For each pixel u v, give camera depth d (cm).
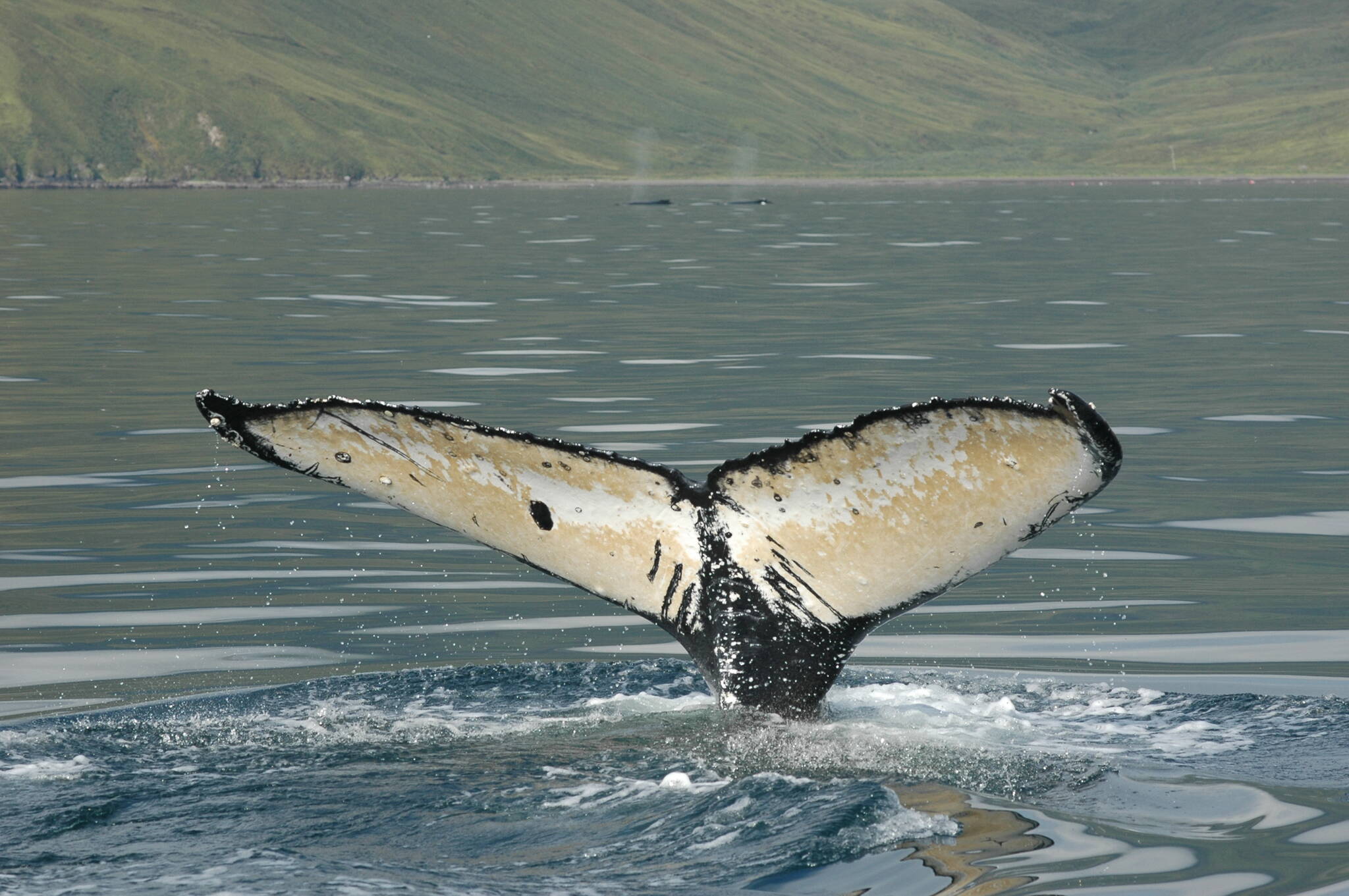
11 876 1791
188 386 6744
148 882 1761
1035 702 2561
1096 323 9100
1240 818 1998
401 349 8012
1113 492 4809
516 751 2258
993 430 2109
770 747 2194
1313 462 5156
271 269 13900
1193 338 8362
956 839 1895
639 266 14250
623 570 2323
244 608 3647
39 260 15038
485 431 2308
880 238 19200
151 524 4438
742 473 2259
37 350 7944
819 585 2248
